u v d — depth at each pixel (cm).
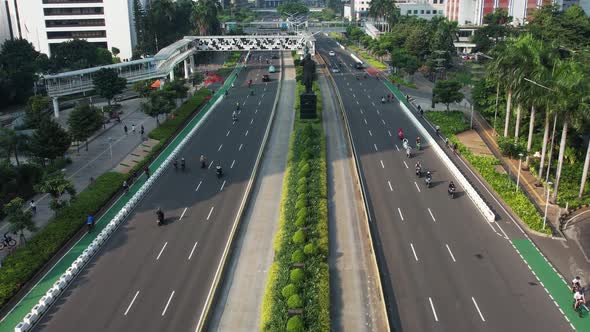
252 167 8150
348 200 6781
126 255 5447
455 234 5847
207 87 14962
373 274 5028
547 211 6538
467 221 6181
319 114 11231
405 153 8762
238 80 16000
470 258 5325
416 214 6369
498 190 7025
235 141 9600
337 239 5731
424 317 4372
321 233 5644
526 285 4847
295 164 7969
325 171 7662
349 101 12962
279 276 4812
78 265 5162
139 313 4459
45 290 4903
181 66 17625
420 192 7069
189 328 4247
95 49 17050
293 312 4238
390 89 14512
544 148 7269
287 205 6391
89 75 12281
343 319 4359
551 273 5059
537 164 7981
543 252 5478
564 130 6594
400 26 19512
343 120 11038
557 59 7669
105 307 4556
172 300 4638
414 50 16562
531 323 4294
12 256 5375
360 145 9256
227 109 12212
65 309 4544
